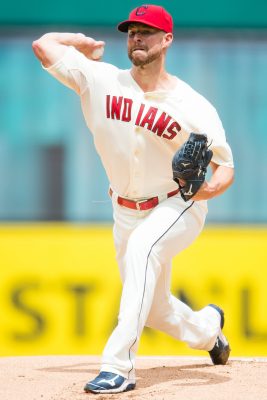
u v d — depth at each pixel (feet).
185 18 128.06
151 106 66.13
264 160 127.13
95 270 117.19
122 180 68.08
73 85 68.08
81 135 126.00
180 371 72.02
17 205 125.80
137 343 63.00
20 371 72.43
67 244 117.91
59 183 125.70
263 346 115.96
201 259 117.29
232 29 128.16
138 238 64.64
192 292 116.47
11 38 126.93
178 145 66.80
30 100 126.00
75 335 115.44
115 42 128.36
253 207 126.72
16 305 116.06
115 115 66.54
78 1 128.16
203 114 66.33
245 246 118.21
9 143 125.80
